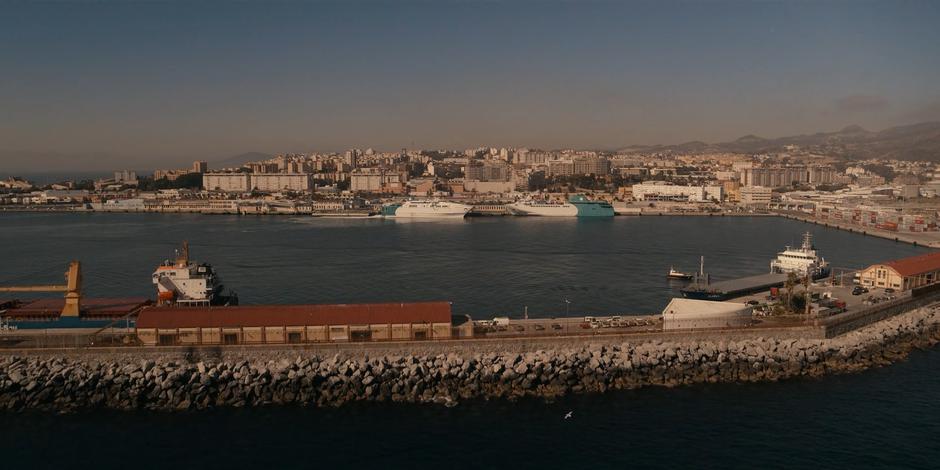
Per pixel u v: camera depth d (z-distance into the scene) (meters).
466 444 84.81
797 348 111.44
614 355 105.69
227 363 100.88
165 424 89.62
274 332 106.00
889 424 90.69
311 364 100.94
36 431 87.88
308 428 88.56
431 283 196.62
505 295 178.12
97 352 102.75
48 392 95.44
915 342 123.81
